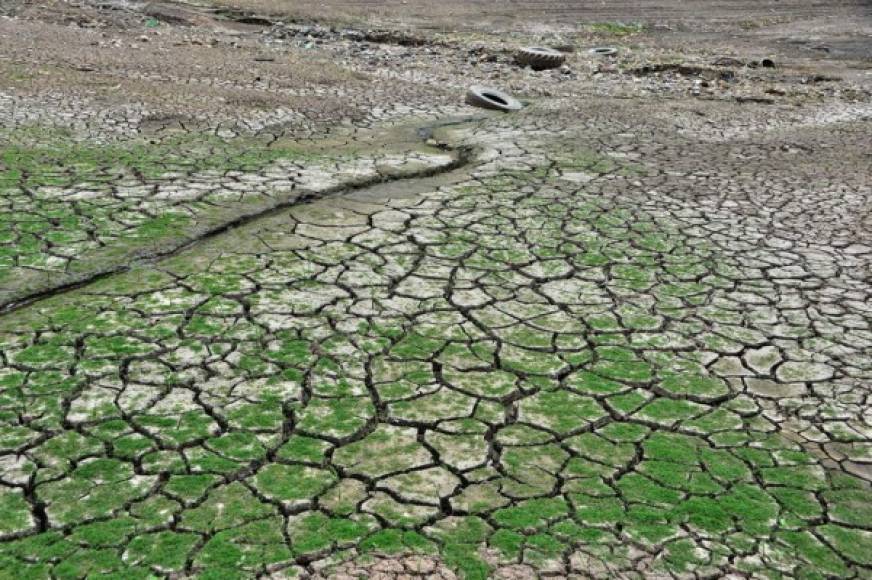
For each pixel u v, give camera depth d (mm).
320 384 3574
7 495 2836
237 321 4051
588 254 5102
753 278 4836
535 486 3002
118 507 2807
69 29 12445
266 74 10484
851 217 5934
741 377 3791
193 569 2557
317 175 6395
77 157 6348
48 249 4695
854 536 2826
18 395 3377
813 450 3281
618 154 7605
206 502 2848
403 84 10938
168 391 3469
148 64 10250
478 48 14461
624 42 16859
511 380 3686
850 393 3678
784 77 13320
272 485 2949
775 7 22250
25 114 7332
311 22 16078
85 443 3117
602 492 2984
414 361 3795
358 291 4438
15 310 4082
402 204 5879
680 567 2654
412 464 3096
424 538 2725
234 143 7203
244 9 16188
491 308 4340
